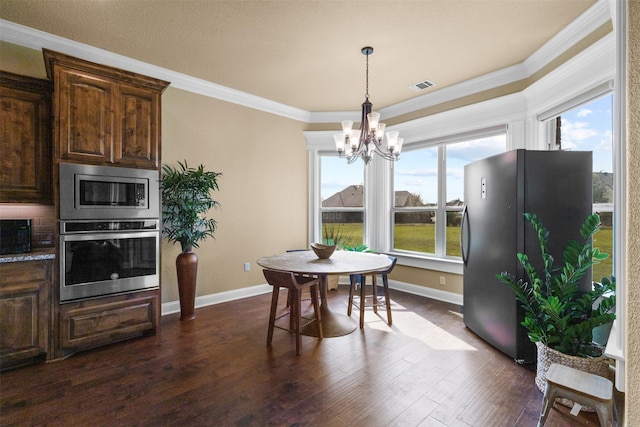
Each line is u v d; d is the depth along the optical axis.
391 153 2.97
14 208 2.70
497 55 3.02
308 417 1.79
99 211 2.60
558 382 1.58
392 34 2.66
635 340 0.57
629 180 0.59
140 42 2.83
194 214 3.28
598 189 2.48
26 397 1.96
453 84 3.71
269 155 4.39
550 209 2.37
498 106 3.41
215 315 3.46
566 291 2.01
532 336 2.05
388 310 3.21
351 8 2.33
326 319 3.14
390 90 3.91
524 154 2.36
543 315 2.18
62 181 2.43
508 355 2.48
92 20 2.50
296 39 2.76
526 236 2.36
